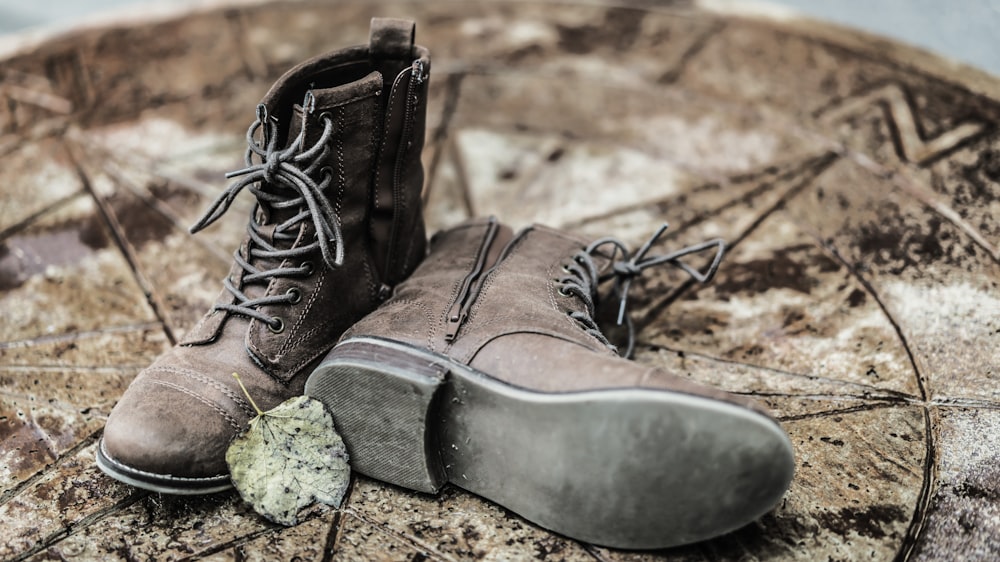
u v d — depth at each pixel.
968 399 1.09
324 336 1.06
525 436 0.96
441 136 1.41
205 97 1.47
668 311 1.19
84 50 1.54
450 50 1.55
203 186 1.34
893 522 1.00
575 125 1.43
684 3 1.68
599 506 0.95
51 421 1.08
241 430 1.01
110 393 1.11
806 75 1.49
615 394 0.92
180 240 1.27
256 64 1.53
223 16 1.64
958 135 1.38
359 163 1.05
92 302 1.20
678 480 0.93
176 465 0.98
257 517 1.01
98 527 1.00
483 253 1.09
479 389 0.96
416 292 1.06
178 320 1.18
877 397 1.09
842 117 1.42
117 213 1.30
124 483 1.03
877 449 1.05
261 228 1.05
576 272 1.10
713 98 1.46
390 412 0.99
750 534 0.99
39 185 1.34
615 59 1.54
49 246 1.26
